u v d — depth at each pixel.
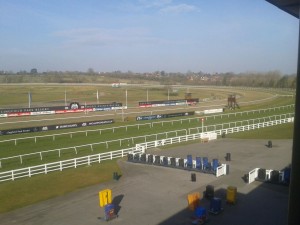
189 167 27.92
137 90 130.12
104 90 129.62
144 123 57.31
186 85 176.12
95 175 27.08
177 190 22.84
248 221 17.53
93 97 105.38
